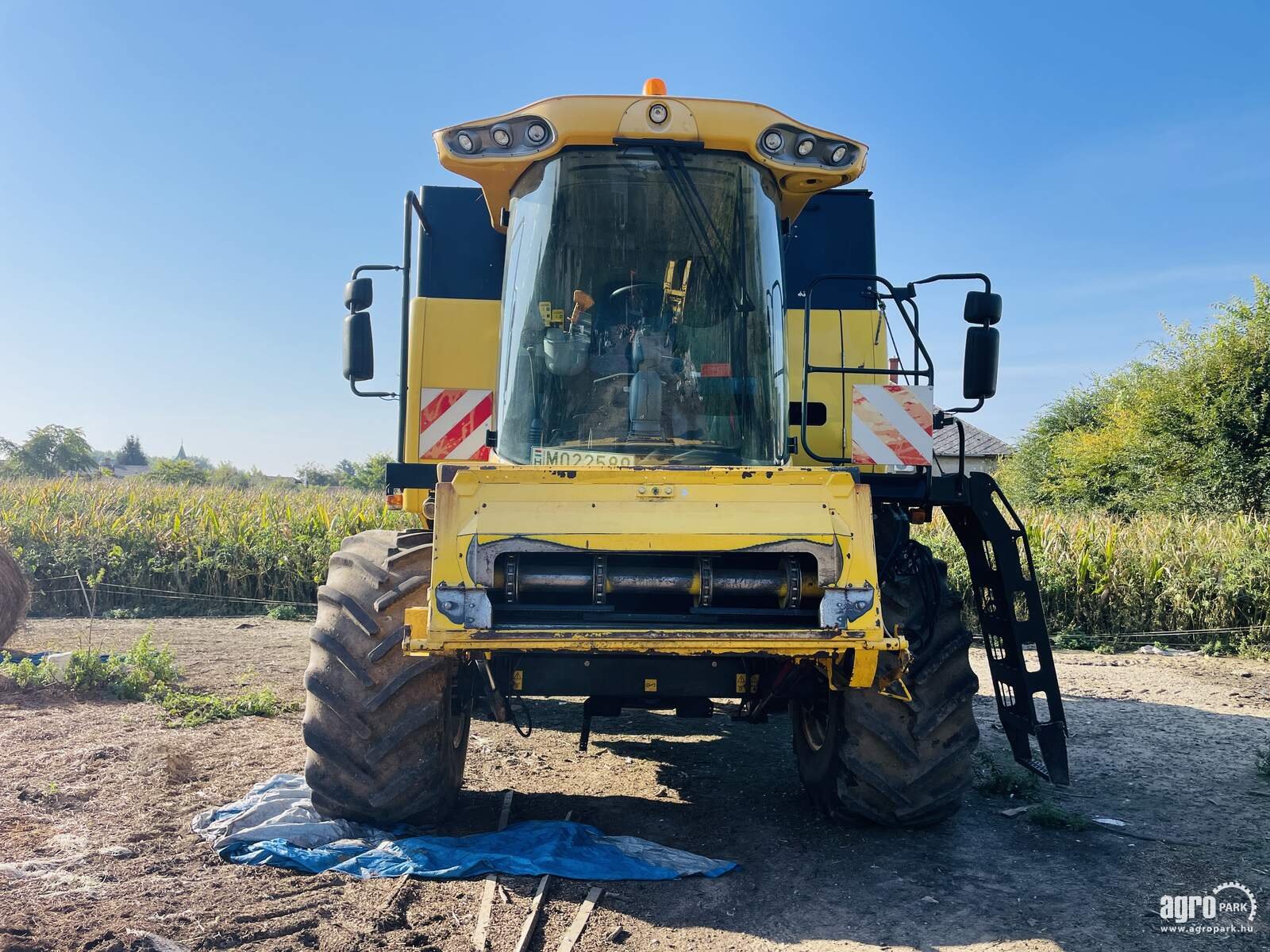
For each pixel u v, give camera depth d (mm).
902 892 3998
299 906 3586
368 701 4156
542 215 4508
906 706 4484
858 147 4625
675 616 3777
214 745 5988
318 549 14117
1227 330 24031
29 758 5574
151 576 14016
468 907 3668
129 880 3824
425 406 5059
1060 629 12492
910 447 4594
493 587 3648
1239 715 7730
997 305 4602
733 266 4547
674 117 4434
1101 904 3893
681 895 3904
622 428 4449
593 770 5926
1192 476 24250
